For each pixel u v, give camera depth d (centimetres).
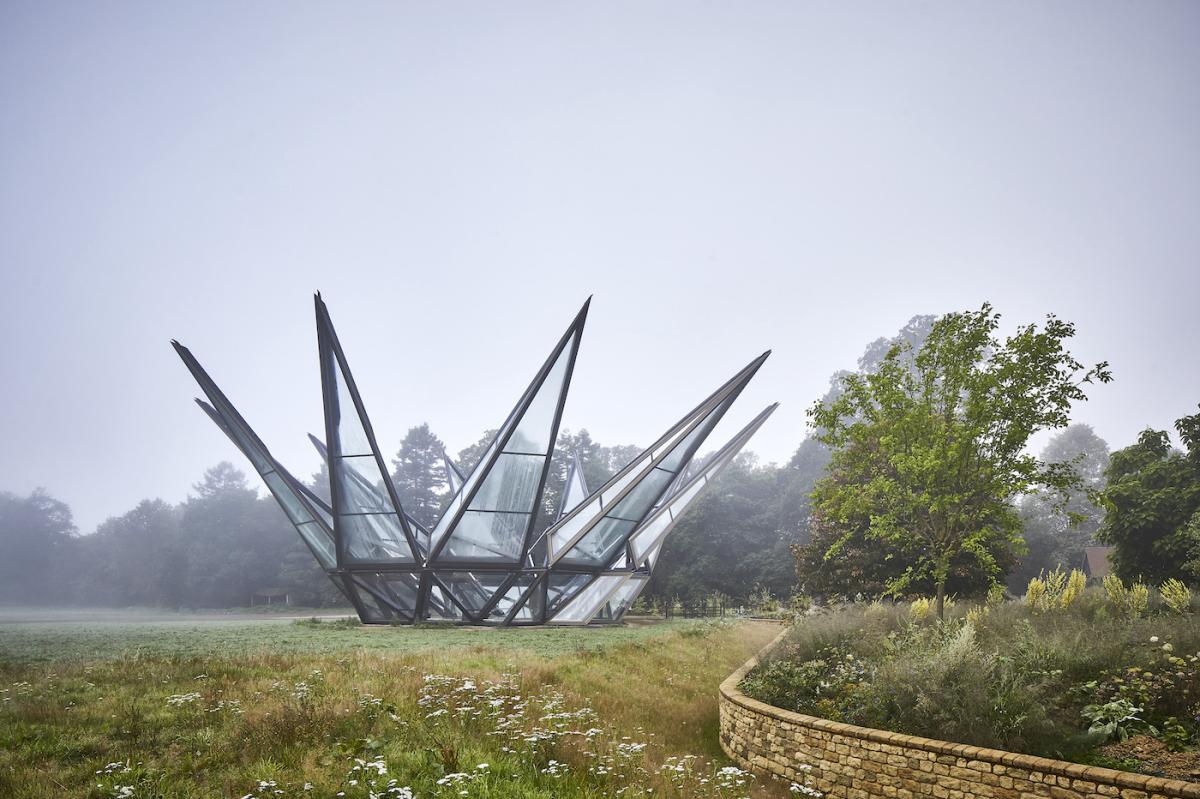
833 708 1089
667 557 5591
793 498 6481
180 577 8550
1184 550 2847
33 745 889
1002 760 804
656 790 891
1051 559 6219
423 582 3238
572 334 2830
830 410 1769
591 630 3016
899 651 1224
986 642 1277
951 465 1591
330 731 967
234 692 1153
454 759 849
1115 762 799
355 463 2995
